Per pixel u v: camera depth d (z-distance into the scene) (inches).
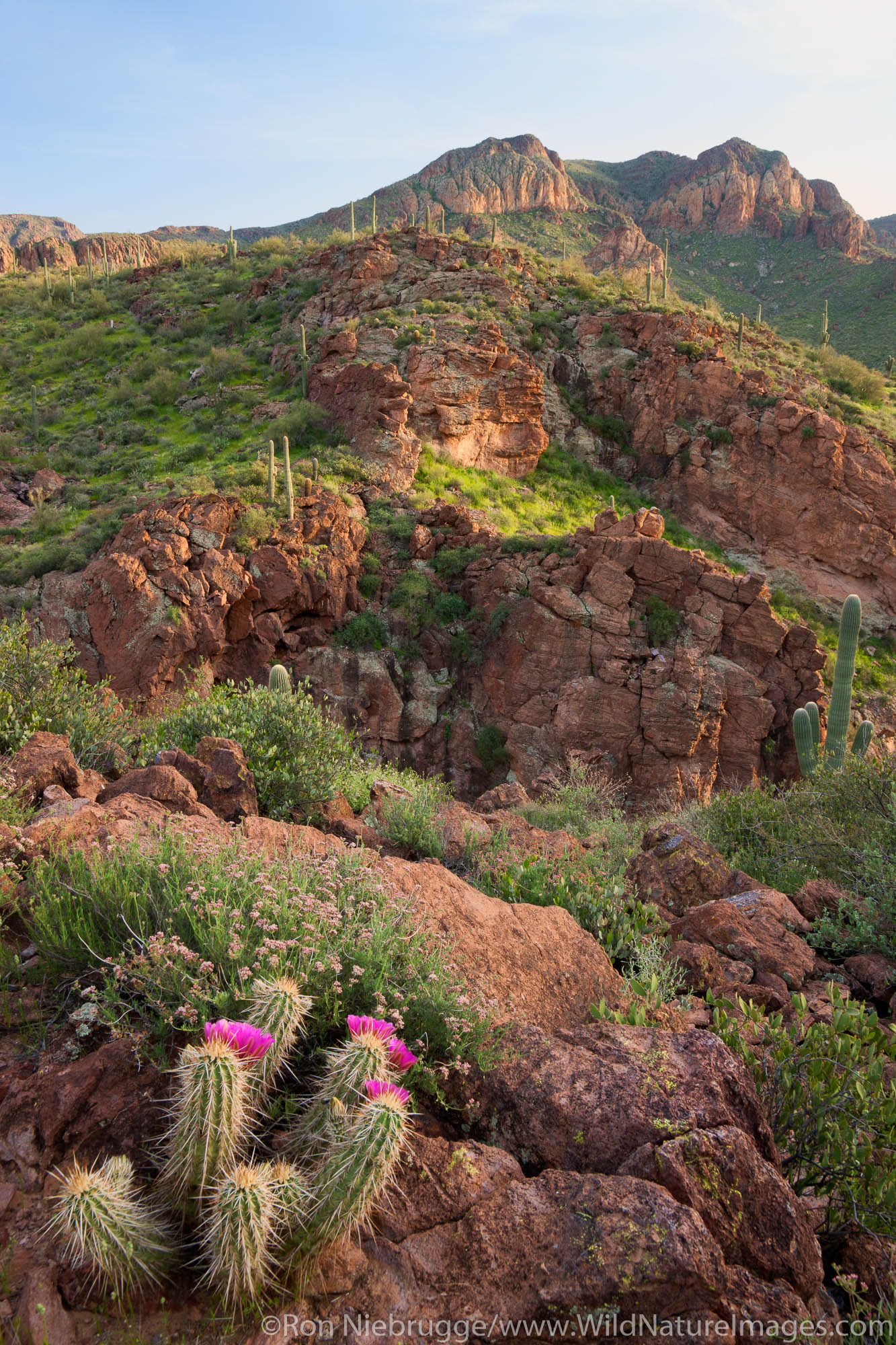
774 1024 162.2
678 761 957.2
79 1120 104.4
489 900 179.3
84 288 2647.6
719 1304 91.5
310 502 1149.7
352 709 1019.3
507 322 1712.6
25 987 129.0
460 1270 94.0
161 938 115.0
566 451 1642.5
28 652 301.7
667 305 1926.7
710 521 1536.7
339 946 125.0
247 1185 80.5
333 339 1599.4
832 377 1908.2
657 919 226.5
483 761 1015.6
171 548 1004.6
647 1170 107.4
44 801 208.7
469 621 1089.4
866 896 260.4
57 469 1622.8
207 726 321.7
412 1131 105.0
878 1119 136.5
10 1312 84.7
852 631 687.1
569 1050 130.3
